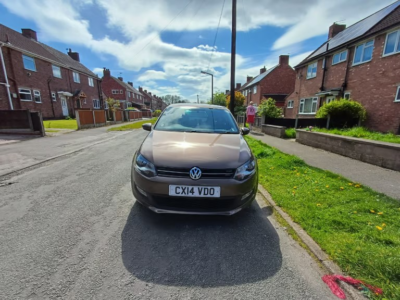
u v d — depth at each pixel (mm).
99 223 2574
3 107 15219
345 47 12914
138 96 61438
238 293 1625
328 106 10703
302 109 18516
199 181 2299
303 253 2111
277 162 5258
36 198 3268
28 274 1738
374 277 1725
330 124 10922
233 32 10297
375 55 10992
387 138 6754
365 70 11664
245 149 2854
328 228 2434
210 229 2506
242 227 2568
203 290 1647
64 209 2918
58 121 18328
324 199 3191
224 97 37375
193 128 3436
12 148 7105
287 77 28359
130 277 1751
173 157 2432
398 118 9914
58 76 21906
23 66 17266
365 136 7105
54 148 7199
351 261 1890
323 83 15320
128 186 3812
